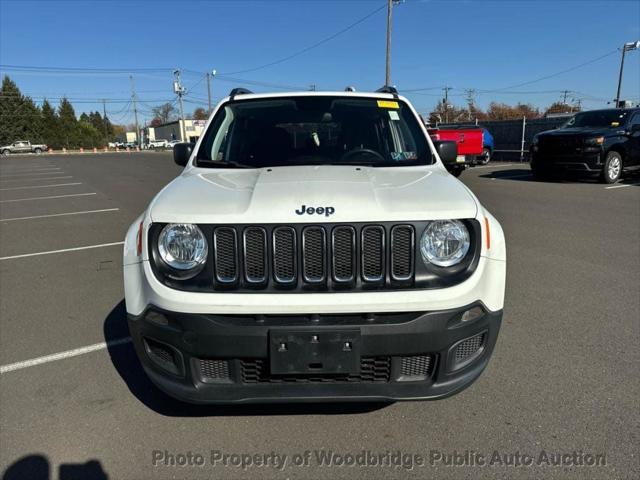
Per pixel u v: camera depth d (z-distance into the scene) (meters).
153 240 2.48
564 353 3.64
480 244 2.50
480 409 2.97
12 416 2.99
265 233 2.37
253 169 3.34
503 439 2.70
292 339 2.32
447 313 2.38
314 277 2.40
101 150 84.19
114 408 3.07
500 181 14.62
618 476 2.40
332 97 4.04
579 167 13.24
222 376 2.50
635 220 8.53
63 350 3.86
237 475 2.48
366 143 3.64
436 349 2.41
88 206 11.84
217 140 3.75
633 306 4.55
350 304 2.32
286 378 2.45
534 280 5.34
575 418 2.86
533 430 2.76
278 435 2.78
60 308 4.78
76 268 6.23
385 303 2.33
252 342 2.35
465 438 2.71
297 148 3.61
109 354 3.79
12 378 3.44
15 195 14.72
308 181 2.77
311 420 2.91
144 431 2.84
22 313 4.65
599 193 11.71
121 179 19.55
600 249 6.60
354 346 2.33
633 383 3.22
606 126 13.59
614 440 2.66
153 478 2.47
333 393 2.45
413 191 2.68
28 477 2.48
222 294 2.36
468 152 16.50
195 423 2.91
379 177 3.00
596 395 3.09
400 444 2.68
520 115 77.12
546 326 4.12
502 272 2.59
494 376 3.34
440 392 2.46
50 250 7.25
